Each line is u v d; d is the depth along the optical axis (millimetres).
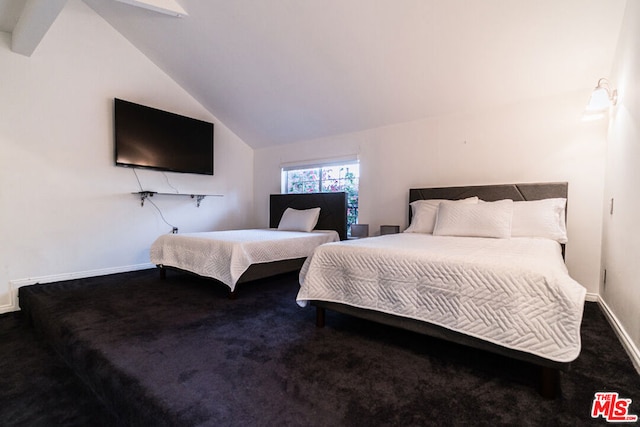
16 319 2594
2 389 1594
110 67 3439
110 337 1794
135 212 3689
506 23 2232
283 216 4254
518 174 2953
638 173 1568
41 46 2951
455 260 1503
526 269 1319
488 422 1076
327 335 1854
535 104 2863
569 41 2262
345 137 4152
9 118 2768
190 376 1367
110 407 1400
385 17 2410
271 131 4559
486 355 1597
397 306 1641
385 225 3695
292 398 1208
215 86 3883
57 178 3062
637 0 1680
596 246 2605
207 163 4348
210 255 2756
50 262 3037
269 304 2480
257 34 2904
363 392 1251
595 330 1938
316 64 3070
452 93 3027
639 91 1599
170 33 3240
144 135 3643
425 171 3496
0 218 2732
